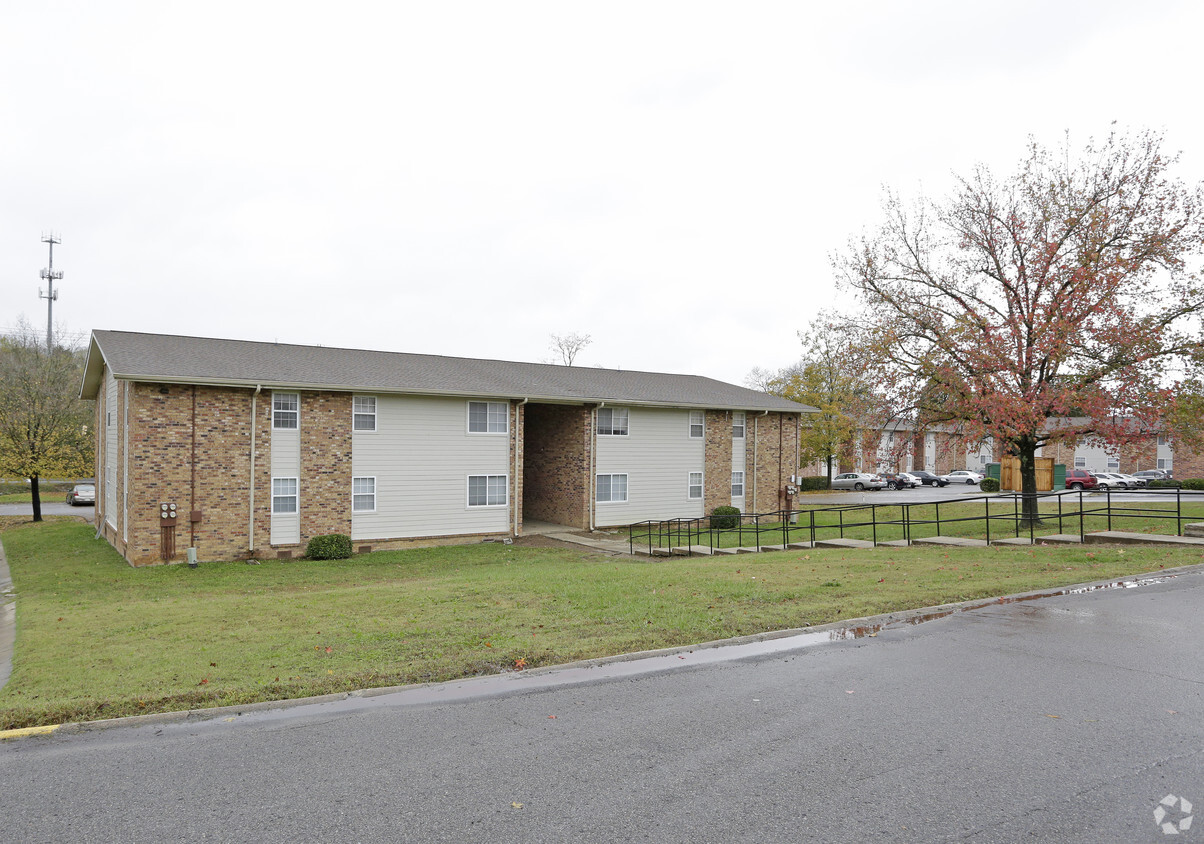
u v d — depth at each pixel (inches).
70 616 470.6
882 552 616.1
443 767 198.1
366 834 162.9
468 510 930.7
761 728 223.0
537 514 1149.1
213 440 761.6
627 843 157.4
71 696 263.6
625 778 189.5
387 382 866.8
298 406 809.5
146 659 322.0
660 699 251.4
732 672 281.1
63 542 969.5
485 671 285.7
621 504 1066.1
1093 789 178.4
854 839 157.2
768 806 172.9
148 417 730.2
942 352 815.7
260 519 787.4
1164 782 181.5
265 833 163.8
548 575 542.6
